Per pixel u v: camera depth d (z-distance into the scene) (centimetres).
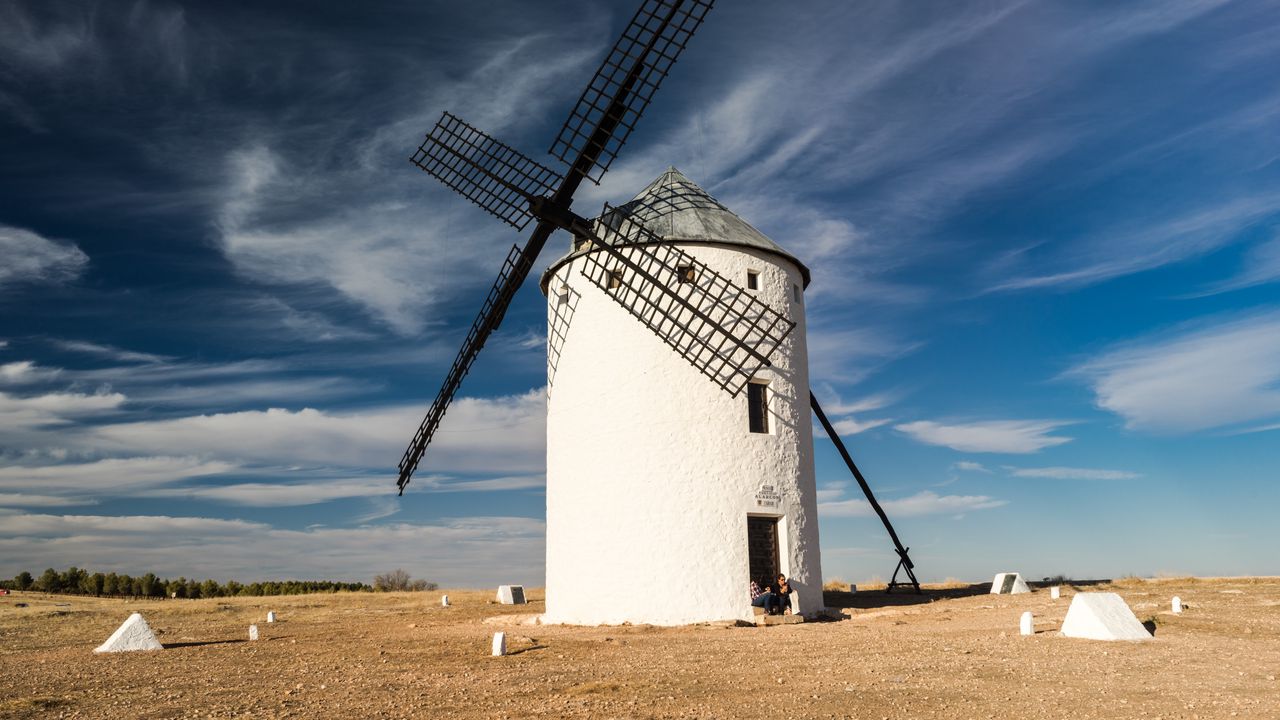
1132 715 757
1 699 948
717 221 1998
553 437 2011
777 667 1084
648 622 1755
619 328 1922
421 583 4666
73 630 1944
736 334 1894
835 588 3059
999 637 1296
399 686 1010
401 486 2339
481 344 2180
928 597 2428
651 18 1834
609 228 1953
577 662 1191
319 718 823
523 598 2789
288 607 2698
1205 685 876
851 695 882
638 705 860
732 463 1838
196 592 4466
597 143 1923
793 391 1975
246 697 944
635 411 1862
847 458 2545
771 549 1872
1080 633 1247
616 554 1814
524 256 2038
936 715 784
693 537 1784
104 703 920
